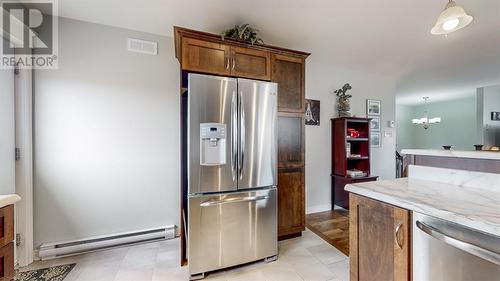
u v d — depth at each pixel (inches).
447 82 195.8
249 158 81.6
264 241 83.8
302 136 104.8
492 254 31.5
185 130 82.1
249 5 83.5
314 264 83.3
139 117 99.6
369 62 145.6
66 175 89.4
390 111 174.6
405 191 49.5
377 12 88.9
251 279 74.5
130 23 94.3
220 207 77.0
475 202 41.0
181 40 77.7
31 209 83.0
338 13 89.6
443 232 37.3
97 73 93.6
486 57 137.9
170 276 75.2
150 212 101.3
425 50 127.2
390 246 45.7
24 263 80.2
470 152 51.5
